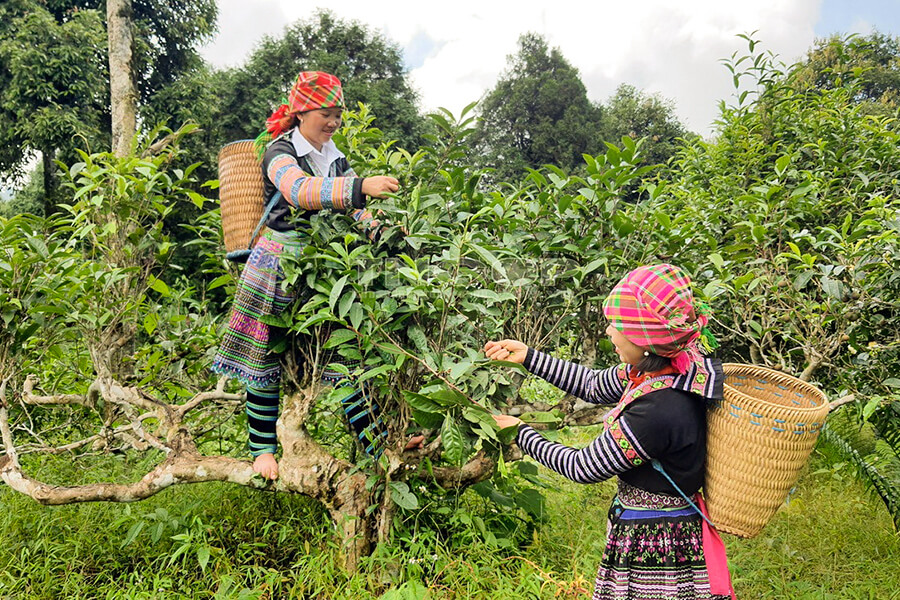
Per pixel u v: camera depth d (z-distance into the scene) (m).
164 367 3.62
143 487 2.78
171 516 3.27
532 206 2.89
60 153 13.11
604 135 28.19
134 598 2.56
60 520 3.19
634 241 2.91
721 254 3.24
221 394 3.27
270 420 2.79
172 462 2.82
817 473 4.08
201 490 3.60
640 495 1.91
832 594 2.85
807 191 3.16
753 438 1.77
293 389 2.79
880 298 2.78
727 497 1.83
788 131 4.51
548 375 2.27
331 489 2.70
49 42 13.30
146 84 15.69
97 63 14.12
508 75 29.28
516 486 3.49
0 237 2.82
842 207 3.92
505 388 2.57
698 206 3.84
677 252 3.13
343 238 2.56
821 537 3.40
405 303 2.52
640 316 1.79
